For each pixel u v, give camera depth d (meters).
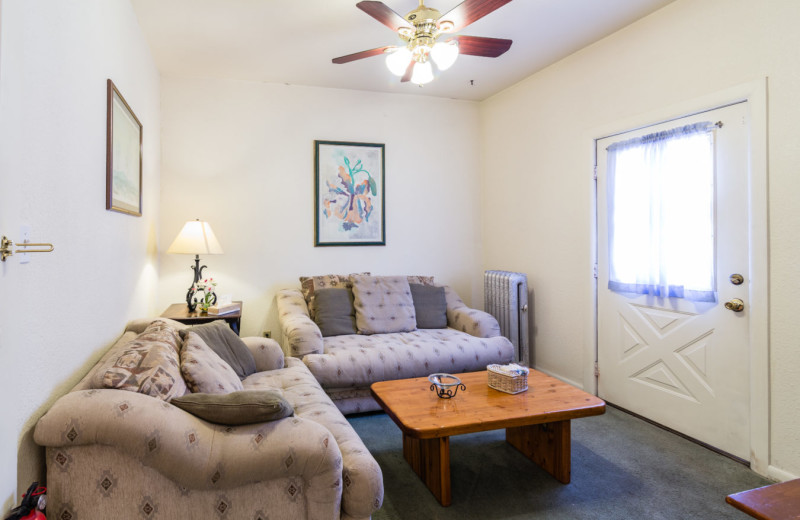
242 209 3.87
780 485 1.03
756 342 2.21
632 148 2.90
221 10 2.66
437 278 4.48
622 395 3.05
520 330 3.80
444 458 1.96
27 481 1.22
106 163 1.98
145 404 1.33
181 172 3.71
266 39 3.06
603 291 3.19
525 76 3.87
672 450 2.46
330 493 1.46
